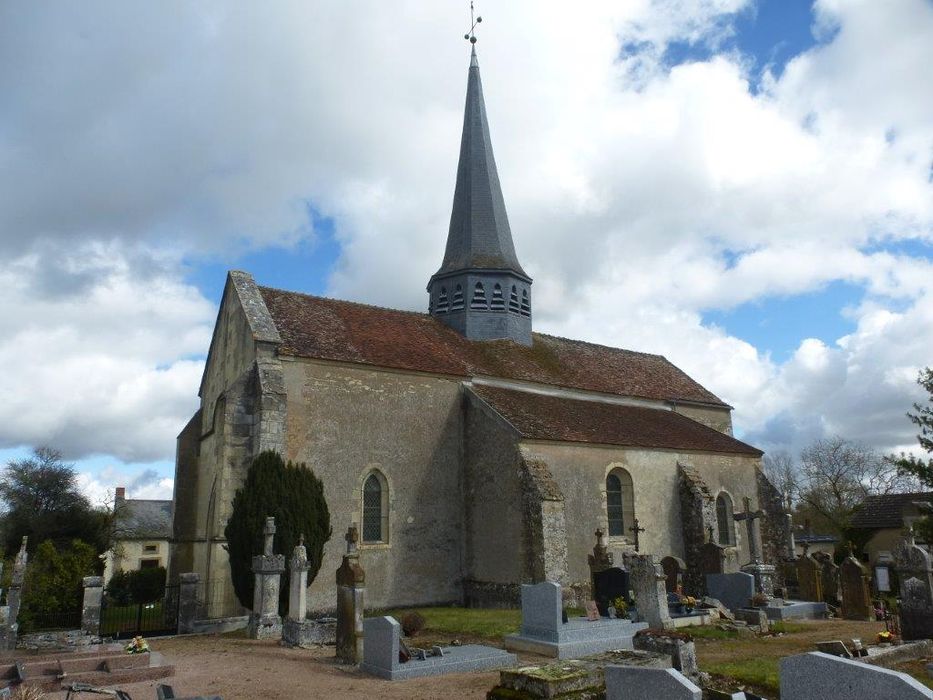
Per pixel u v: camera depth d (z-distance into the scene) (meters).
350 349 21.08
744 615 16.16
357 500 19.84
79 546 24.34
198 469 23.38
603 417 25.19
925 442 20.50
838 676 5.57
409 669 10.66
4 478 34.09
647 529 23.19
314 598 18.44
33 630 17.22
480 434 21.95
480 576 20.91
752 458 28.12
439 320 27.53
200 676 10.83
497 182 29.73
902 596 13.19
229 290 22.53
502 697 7.53
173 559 22.11
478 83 31.08
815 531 51.34
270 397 18.08
